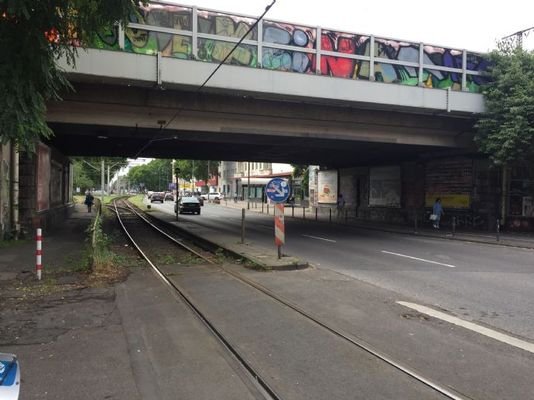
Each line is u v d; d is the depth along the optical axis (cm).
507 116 2284
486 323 739
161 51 1756
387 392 476
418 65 2181
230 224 3130
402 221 3416
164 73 1739
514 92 2316
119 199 8912
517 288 1033
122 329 696
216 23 1838
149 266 1296
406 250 1770
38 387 491
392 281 1102
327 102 2062
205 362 563
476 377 514
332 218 3991
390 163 3597
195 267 1296
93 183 10756
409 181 3359
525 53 2417
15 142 802
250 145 2869
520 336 670
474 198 2842
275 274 1174
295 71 1948
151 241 2088
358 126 2323
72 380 509
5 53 708
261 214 4584
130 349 608
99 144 3050
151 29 1742
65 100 1831
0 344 627
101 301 869
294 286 1012
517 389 483
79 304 846
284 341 638
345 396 467
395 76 2142
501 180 2759
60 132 2244
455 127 2497
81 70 1642
